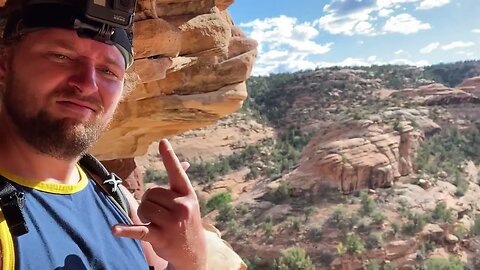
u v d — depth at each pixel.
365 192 63.00
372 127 71.75
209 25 7.23
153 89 7.46
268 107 114.12
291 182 65.81
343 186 63.88
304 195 63.53
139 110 7.64
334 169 64.81
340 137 71.00
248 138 96.50
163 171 73.00
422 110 91.31
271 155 86.19
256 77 129.75
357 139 69.25
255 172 79.25
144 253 2.39
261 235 56.84
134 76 5.89
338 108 105.31
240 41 8.24
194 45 7.25
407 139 73.38
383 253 52.28
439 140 83.00
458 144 82.69
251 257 54.69
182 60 7.05
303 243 54.69
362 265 51.16
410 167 70.94
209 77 7.84
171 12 6.96
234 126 99.69
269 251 54.38
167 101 7.62
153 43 6.16
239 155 86.50
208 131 96.94
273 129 104.25
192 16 7.14
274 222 58.75
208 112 8.31
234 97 8.12
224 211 62.50
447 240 55.28
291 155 84.00
